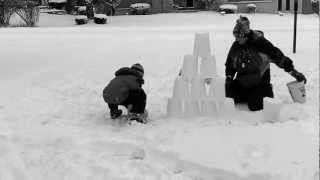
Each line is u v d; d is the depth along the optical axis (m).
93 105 7.93
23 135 6.39
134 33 18.80
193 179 5.07
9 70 10.57
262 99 7.16
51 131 6.56
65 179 5.19
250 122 6.54
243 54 7.20
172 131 6.25
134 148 5.84
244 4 38.56
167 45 13.76
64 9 40.28
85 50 13.12
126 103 6.90
